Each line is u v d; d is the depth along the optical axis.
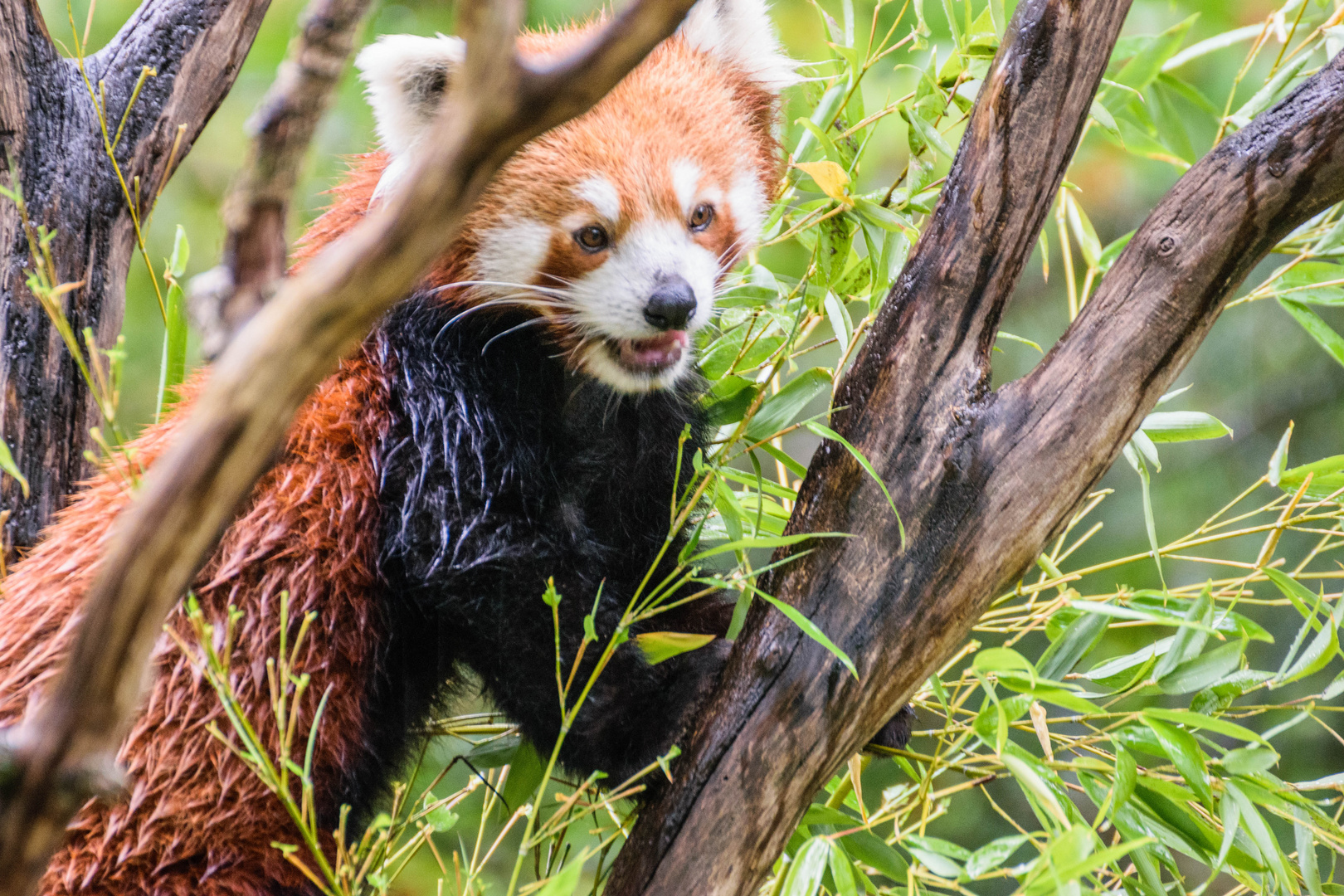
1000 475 3.99
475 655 4.88
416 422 4.89
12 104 4.75
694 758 4.09
